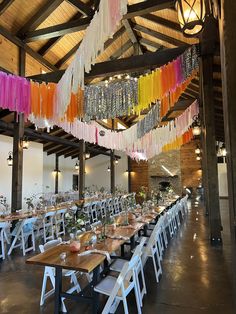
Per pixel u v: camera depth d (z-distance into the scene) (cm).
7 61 563
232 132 153
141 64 511
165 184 1502
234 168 154
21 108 355
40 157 1048
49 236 602
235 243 155
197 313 263
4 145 861
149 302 288
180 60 386
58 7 586
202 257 440
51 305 286
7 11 542
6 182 860
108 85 425
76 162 1554
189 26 182
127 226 407
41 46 670
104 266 318
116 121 1108
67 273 298
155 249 372
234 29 153
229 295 301
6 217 534
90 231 377
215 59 511
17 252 495
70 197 1152
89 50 190
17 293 316
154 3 449
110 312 265
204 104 506
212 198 515
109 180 1616
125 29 712
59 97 323
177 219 721
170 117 1077
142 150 810
